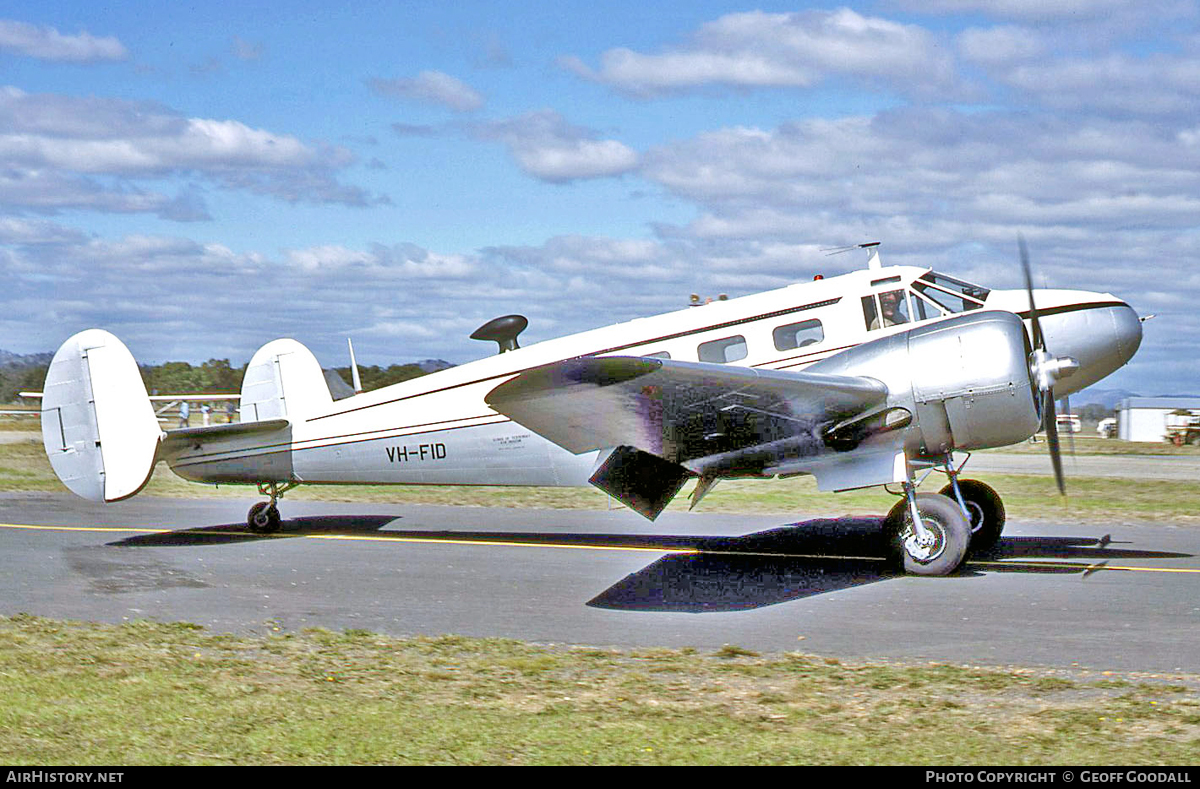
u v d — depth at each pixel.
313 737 5.25
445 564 10.85
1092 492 17.72
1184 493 17.48
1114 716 5.47
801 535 12.70
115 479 12.76
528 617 8.30
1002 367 9.45
